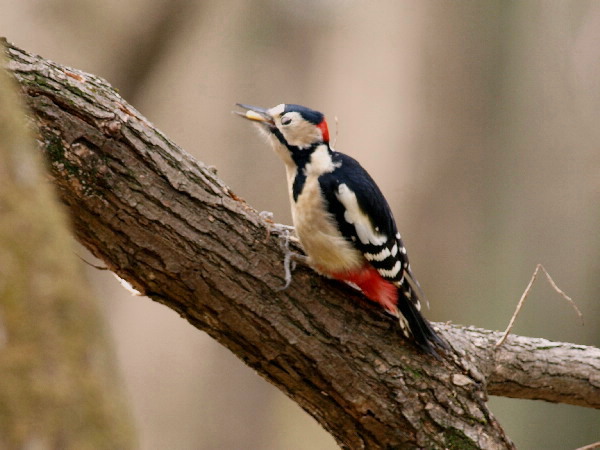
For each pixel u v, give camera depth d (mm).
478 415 6148
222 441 16719
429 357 6113
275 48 17750
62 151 5207
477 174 15414
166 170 5488
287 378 6020
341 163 6668
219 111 17438
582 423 13781
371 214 6262
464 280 15352
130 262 5559
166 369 16766
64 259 2127
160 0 13492
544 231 15070
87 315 2119
